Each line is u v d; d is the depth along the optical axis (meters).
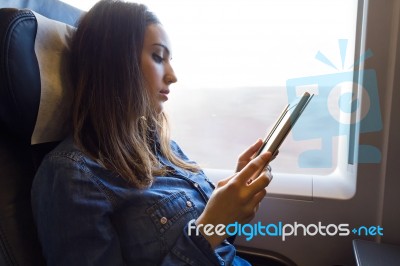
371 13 0.79
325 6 0.90
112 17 0.66
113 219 0.59
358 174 0.86
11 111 0.56
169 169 0.78
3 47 0.52
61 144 0.62
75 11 0.86
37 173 0.57
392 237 0.84
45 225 0.51
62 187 0.52
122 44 0.65
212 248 0.54
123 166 0.62
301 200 0.95
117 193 0.58
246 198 0.53
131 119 0.66
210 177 1.09
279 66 0.99
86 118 0.65
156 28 0.69
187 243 0.55
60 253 0.49
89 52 0.66
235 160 1.12
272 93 1.02
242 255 0.92
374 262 0.71
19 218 0.58
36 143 0.63
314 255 0.97
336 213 0.92
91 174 0.56
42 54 0.62
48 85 0.62
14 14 0.55
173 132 1.20
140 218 0.60
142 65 0.68
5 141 0.63
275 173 1.03
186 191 0.72
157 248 0.58
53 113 0.64
